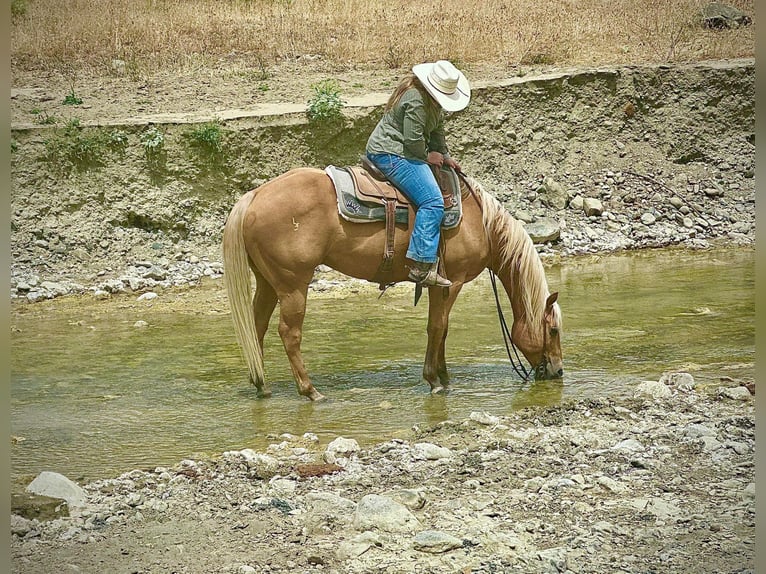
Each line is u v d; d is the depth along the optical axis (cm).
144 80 1852
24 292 1318
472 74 1892
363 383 931
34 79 1855
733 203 1739
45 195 1470
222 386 930
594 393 879
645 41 2130
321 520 605
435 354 902
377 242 861
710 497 629
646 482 657
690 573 526
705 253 1545
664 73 1866
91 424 823
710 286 1319
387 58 1977
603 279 1373
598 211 1664
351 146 1634
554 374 922
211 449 762
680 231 1645
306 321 1177
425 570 537
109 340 1101
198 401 884
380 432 791
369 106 1642
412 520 592
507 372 961
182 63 1959
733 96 1867
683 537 571
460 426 789
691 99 1861
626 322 1134
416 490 636
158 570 539
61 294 1325
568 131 1800
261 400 883
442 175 877
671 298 1252
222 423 823
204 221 1532
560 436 754
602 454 711
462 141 1728
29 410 861
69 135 1498
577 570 532
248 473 693
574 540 569
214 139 1545
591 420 797
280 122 1603
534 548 560
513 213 1631
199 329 1149
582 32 2177
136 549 566
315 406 862
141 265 1430
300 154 1606
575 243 1580
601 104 1828
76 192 1481
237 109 1670
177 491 659
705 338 1059
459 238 883
